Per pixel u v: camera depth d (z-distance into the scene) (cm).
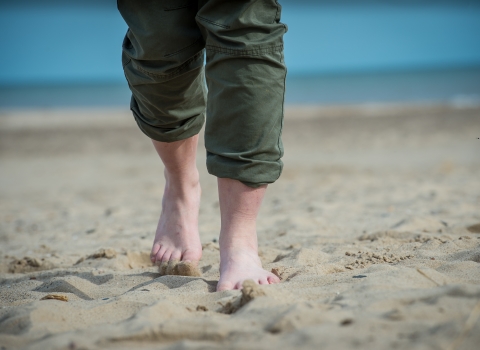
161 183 591
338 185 499
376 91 2927
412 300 130
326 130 1097
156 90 176
